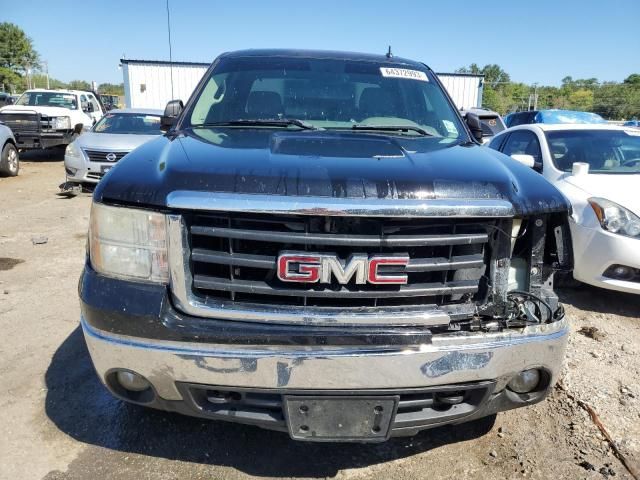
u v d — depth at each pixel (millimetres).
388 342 1991
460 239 2047
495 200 2057
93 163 9375
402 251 2029
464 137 3189
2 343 3656
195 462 2523
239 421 2133
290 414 2047
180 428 2760
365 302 2043
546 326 2178
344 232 1961
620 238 4160
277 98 3262
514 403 2303
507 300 2172
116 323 2045
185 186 1984
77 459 2521
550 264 2297
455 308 2107
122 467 2477
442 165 2225
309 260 1942
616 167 5309
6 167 11570
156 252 2045
